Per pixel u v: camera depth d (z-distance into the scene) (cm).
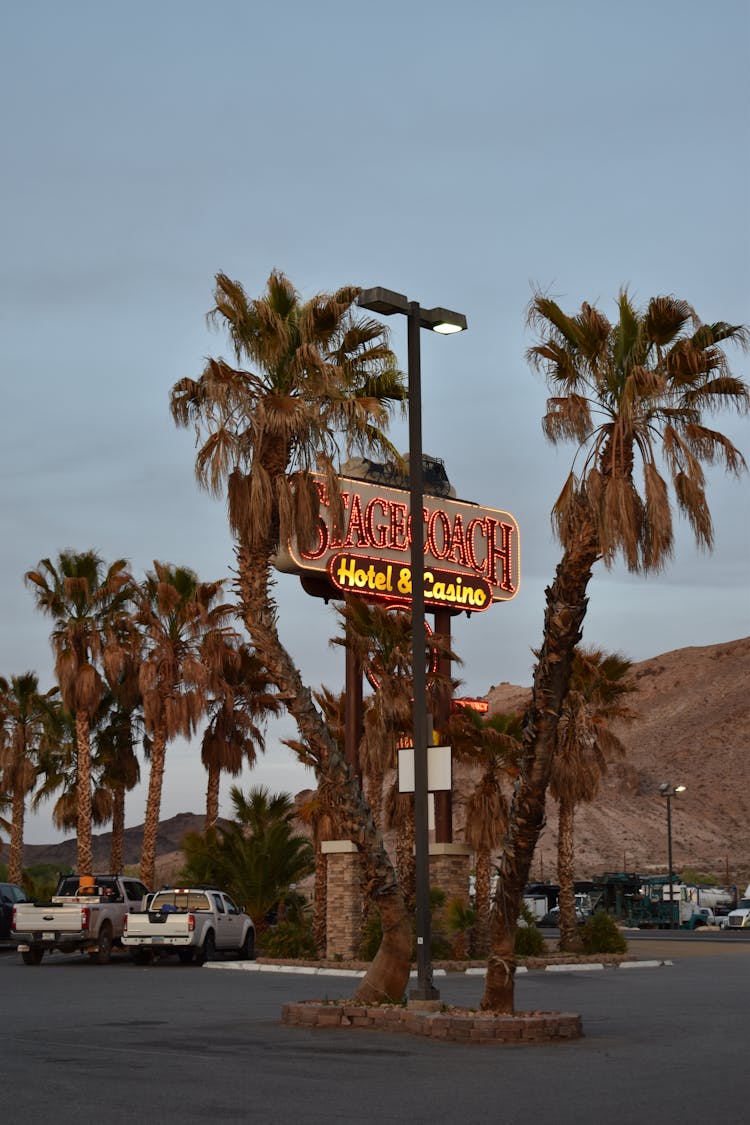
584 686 4616
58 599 5584
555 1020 1889
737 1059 1680
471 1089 1409
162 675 5425
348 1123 1190
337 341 2555
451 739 4175
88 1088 1373
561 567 1978
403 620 4153
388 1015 1975
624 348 2078
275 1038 1881
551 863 19338
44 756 6588
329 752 2242
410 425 2302
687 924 8562
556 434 2027
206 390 2402
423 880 2175
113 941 4278
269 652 2295
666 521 1958
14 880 6525
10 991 2903
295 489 2428
